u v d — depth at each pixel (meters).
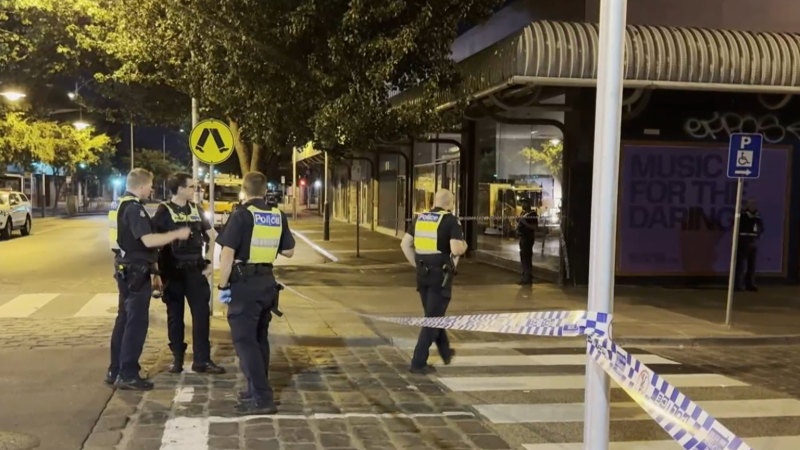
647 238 14.23
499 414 5.93
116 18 14.59
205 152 9.53
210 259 9.77
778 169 14.63
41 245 22.64
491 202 17.59
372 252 21.23
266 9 11.12
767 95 13.34
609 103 3.23
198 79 12.79
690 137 14.26
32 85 25.73
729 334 9.55
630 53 11.35
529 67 11.05
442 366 7.69
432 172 23.03
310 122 12.03
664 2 13.30
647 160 14.15
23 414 5.56
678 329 9.85
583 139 13.54
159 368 7.16
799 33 12.65
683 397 3.38
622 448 5.19
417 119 11.75
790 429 5.75
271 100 12.11
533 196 15.43
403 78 12.11
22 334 8.86
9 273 15.41
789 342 9.51
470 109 14.95
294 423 5.52
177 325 6.95
